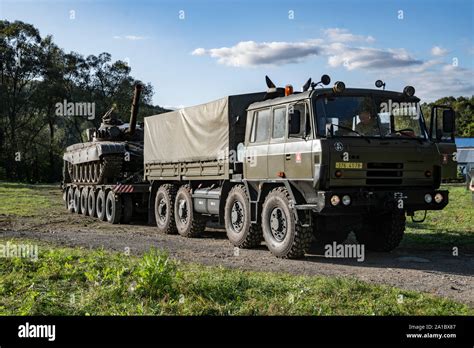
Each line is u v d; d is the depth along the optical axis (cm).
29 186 4859
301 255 1141
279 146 1177
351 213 1084
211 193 1436
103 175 2170
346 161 1060
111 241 1428
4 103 6172
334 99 1109
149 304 727
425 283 912
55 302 734
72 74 6475
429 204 1120
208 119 1437
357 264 1091
